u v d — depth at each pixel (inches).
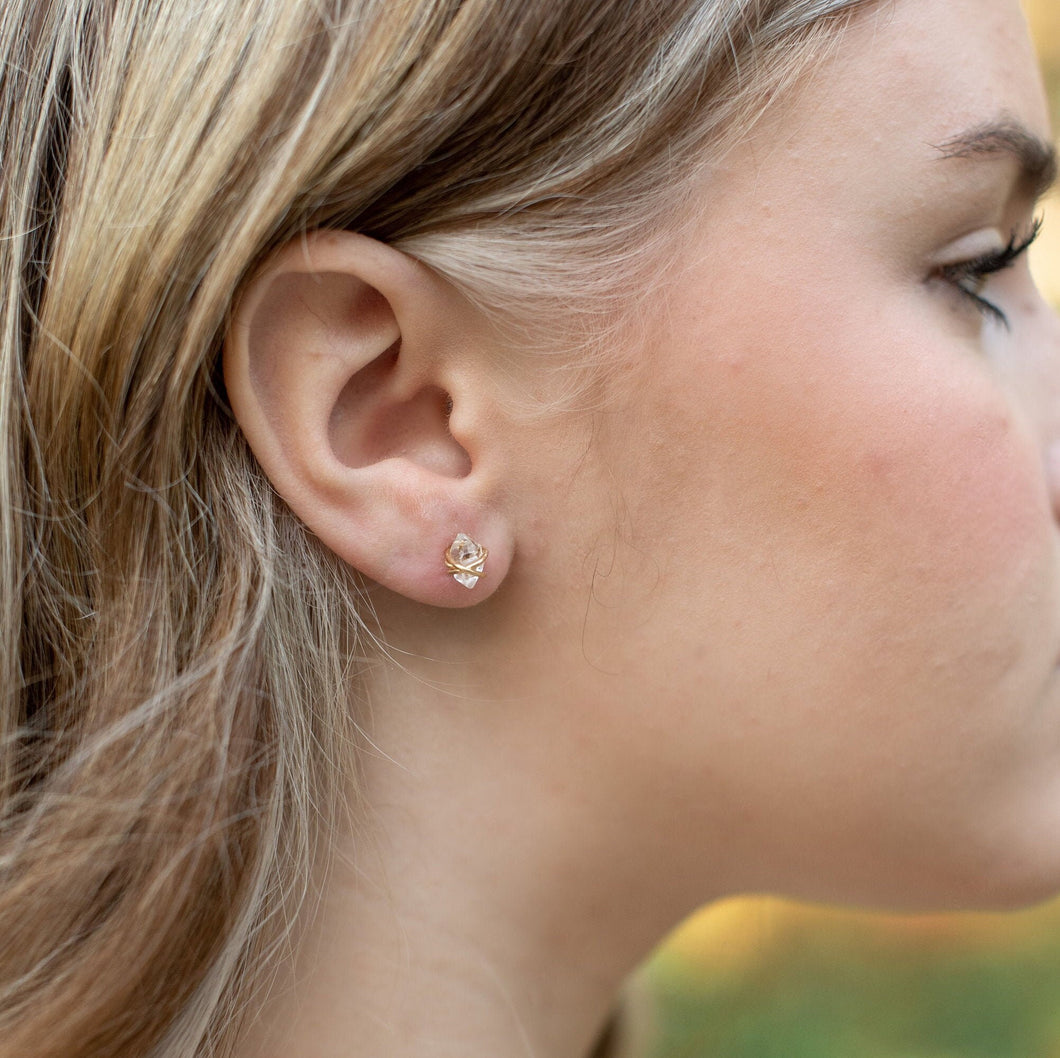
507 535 21.0
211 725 20.5
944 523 21.0
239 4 20.3
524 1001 22.2
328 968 21.3
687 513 20.9
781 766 21.4
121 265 20.3
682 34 20.4
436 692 21.5
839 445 20.8
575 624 21.2
